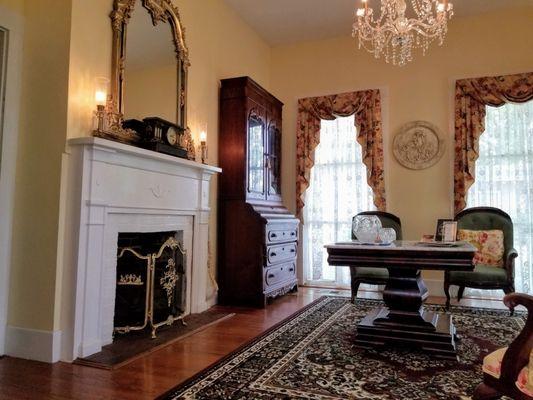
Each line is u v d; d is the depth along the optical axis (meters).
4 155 2.40
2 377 2.08
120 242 2.82
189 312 3.44
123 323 2.81
